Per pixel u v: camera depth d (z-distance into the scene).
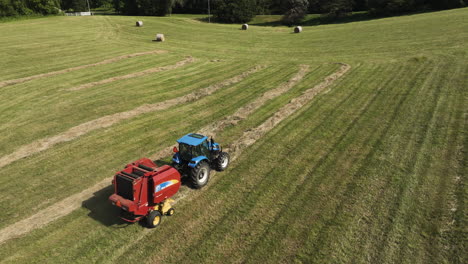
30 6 68.75
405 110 17.27
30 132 16.67
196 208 10.57
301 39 43.72
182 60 32.50
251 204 10.64
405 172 11.73
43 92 22.70
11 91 22.92
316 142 14.72
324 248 8.62
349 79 24.05
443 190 10.56
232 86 24.05
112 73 27.56
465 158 12.23
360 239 8.84
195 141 11.30
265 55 34.91
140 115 18.86
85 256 8.74
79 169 13.27
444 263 7.89
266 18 80.62
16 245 9.20
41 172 13.09
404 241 8.66
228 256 8.56
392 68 25.62
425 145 13.50
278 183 11.73
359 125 16.09
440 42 32.22
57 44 38.28
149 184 9.77
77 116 18.69
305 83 24.00
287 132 15.96
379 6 62.91
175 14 93.81
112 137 16.11
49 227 9.91
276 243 8.91
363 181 11.44
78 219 10.27
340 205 10.29
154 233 9.55
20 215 10.52
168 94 22.50
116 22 57.19
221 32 51.75
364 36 40.78
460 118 15.59
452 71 22.78
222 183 11.91
